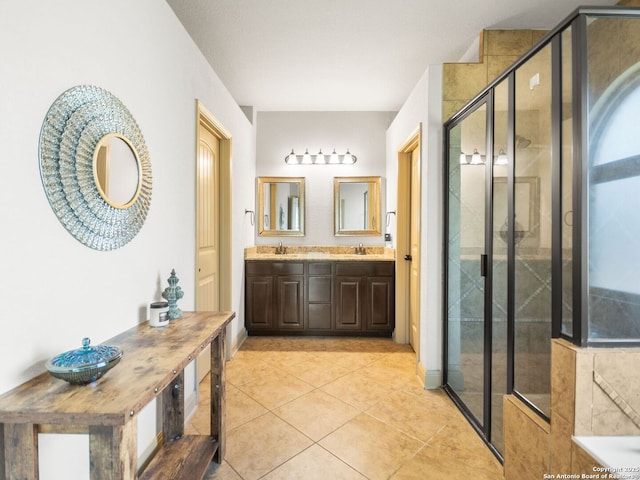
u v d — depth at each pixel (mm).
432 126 2400
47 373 989
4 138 866
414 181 3098
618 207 1188
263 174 4035
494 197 1852
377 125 4008
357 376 2602
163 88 1697
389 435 1851
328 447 1744
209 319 1603
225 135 2697
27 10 923
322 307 3527
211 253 2654
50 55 1001
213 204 2699
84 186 1135
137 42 1460
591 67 1221
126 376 962
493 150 1845
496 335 1812
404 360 2928
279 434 1853
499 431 1746
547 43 1386
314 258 3506
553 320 1299
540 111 1570
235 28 2387
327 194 4055
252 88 3396
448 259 2352
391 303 3486
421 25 2357
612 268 1180
